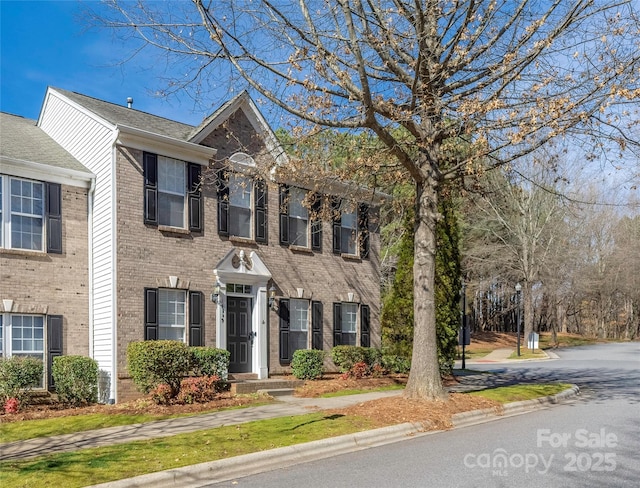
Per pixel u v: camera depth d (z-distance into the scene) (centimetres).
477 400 1337
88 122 1566
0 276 1347
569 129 1146
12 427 1096
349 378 1811
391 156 1484
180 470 758
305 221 1941
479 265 4147
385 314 2033
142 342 1413
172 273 1544
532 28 1101
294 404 1362
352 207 1592
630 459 831
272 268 1803
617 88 1016
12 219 1384
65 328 1442
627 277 5125
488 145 1248
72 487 690
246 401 1388
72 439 981
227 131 1708
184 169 1606
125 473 744
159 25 1124
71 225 1484
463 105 1112
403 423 1086
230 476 785
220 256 1659
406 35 1245
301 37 1155
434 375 1280
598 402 1499
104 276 1459
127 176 1477
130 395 1427
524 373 2302
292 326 1856
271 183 1522
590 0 1065
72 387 1353
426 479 729
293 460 875
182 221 1594
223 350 1551
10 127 1723
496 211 3788
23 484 699
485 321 5753
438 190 1333
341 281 2025
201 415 1214
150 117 1820
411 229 2016
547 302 5000
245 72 1138
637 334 6150
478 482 712
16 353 1364
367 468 800
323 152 1423
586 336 5872
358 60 1059
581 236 4519
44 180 1445
